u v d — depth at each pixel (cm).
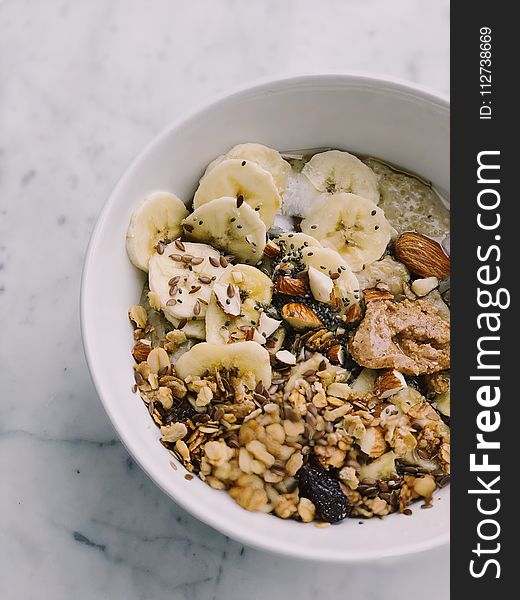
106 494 42
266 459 36
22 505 42
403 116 39
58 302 43
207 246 38
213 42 45
